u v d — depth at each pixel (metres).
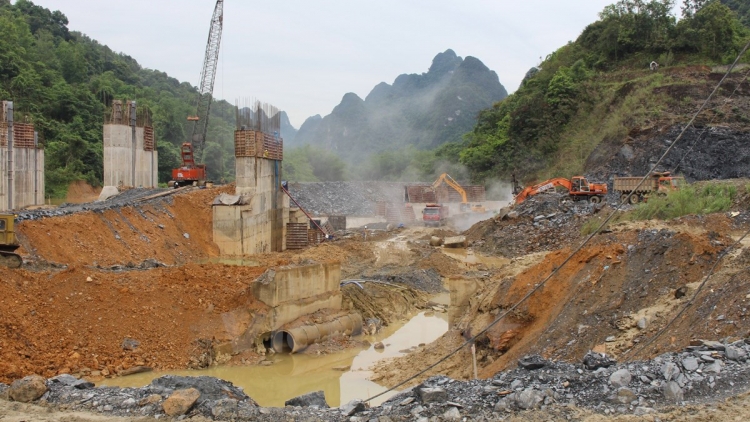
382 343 29.70
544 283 21.34
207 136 125.75
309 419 12.96
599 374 13.37
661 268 20.06
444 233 62.31
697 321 16.45
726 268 18.48
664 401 12.30
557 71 92.00
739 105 63.72
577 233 46.56
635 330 18.22
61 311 24.64
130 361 23.98
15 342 22.38
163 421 13.30
